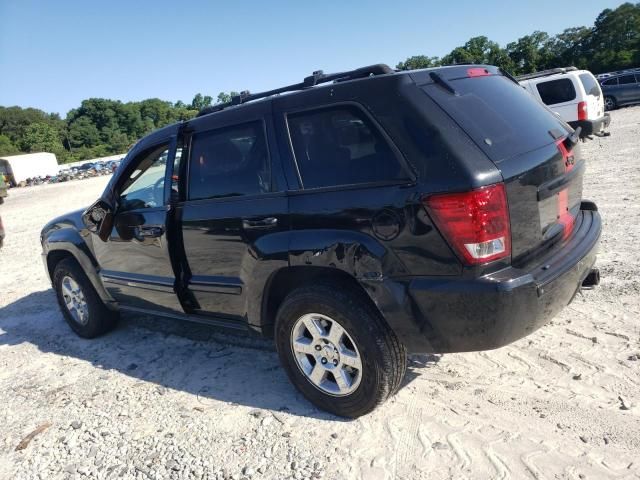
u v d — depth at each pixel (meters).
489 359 3.41
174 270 3.71
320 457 2.73
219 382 3.71
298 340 3.08
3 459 3.16
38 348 4.89
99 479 2.84
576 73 12.92
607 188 7.90
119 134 134.25
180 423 3.25
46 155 61.66
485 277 2.41
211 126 3.45
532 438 2.63
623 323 3.62
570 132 3.29
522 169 2.53
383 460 2.63
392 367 2.77
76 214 4.80
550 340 3.54
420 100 2.58
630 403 2.78
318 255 2.78
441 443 2.69
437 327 2.55
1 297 6.89
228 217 3.22
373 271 2.60
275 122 3.07
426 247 2.46
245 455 2.85
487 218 2.36
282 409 3.23
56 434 3.35
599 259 4.90
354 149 2.71
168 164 3.69
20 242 11.58
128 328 5.07
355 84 2.77
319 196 2.79
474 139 2.48
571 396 2.91
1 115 132.88
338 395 2.98
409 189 2.46
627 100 23.88
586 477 2.33
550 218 2.82
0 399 3.94
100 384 3.96
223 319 3.61
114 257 4.25
